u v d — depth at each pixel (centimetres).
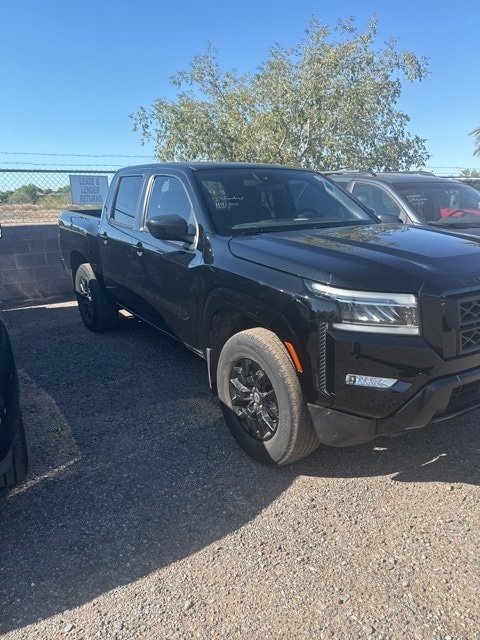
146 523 298
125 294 545
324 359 289
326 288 290
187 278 402
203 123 1700
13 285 849
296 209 444
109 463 359
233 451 370
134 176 532
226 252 364
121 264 532
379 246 332
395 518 296
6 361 286
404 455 357
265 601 241
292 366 312
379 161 1712
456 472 337
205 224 396
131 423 415
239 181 444
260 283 323
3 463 272
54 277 881
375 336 279
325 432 305
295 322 300
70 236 679
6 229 830
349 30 1617
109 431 403
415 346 278
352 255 312
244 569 262
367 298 281
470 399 304
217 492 324
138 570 263
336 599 241
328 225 425
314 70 1567
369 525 291
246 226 402
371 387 282
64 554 275
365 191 711
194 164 461
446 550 270
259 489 326
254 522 296
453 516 296
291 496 318
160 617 234
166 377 508
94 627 230
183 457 364
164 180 470
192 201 418
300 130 1581
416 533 283
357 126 1623
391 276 287
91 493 326
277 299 310
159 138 1794
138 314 532
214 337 385
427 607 235
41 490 330
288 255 324
